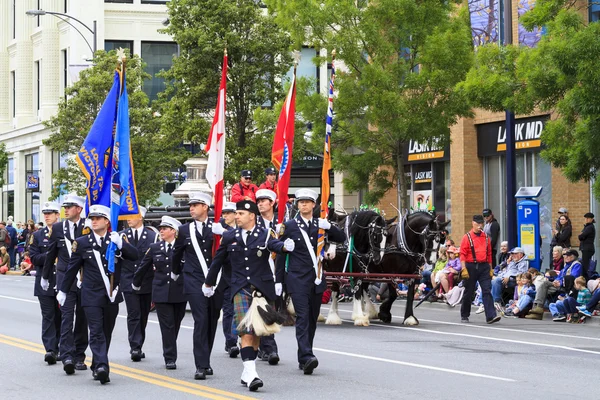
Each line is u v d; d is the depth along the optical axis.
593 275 31.55
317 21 38.34
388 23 39.00
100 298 17.25
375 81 37.66
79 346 18.56
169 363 18.56
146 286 20.00
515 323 28.86
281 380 17.08
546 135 29.58
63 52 80.31
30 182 79.38
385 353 20.86
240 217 16.61
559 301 29.62
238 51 47.09
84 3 71.25
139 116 55.19
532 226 33.44
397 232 26.98
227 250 16.69
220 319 28.22
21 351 21.34
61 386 16.66
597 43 26.61
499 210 43.56
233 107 48.12
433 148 47.72
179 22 47.94
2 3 90.69
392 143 39.44
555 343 23.11
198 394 15.70
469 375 17.69
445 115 38.06
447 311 33.28
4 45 90.56
